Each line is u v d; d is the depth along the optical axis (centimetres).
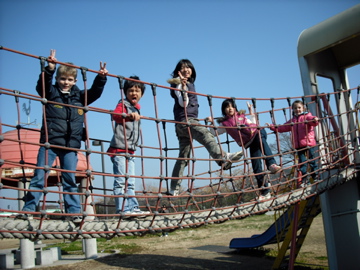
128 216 384
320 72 823
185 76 523
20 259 1080
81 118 401
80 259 1182
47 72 351
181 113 505
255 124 564
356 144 812
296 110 694
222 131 600
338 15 755
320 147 696
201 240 1614
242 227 2002
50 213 326
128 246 1502
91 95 403
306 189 587
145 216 405
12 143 941
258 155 564
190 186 426
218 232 1881
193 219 431
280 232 926
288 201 538
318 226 1719
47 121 377
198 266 1009
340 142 793
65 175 380
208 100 462
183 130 503
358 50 846
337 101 848
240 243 1116
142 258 1159
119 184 417
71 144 385
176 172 520
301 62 796
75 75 394
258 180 558
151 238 1825
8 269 1051
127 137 430
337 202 745
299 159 680
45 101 332
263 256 1121
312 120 603
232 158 470
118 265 1055
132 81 432
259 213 497
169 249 1370
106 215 354
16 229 324
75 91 405
